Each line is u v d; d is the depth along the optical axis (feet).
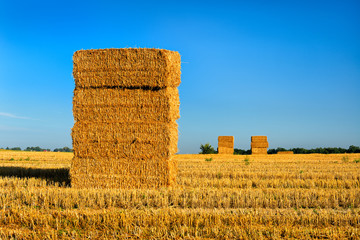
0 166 60.70
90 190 34.09
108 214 25.93
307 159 103.09
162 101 38.34
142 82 38.34
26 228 24.43
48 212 27.07
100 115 39.19
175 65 41.16
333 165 73.56
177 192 34.27
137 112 38.70
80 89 39.63
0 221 25.77
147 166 38.34
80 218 25.49
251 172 53.62
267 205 30.86
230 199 31.81
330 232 22.88
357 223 25.27
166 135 38.22
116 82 38.70
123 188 38.27
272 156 121.70
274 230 22.85
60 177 47.42
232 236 22.18
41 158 98.02
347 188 42.06
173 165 40.22
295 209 29.55
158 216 25.70
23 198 31.63
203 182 43.37
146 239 22.17
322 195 33.73
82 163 39.45
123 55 38.60
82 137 39.37
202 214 26.00
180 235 22.67
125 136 38.75
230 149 131.54
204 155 124.67
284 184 43.04
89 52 39.29
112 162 38.86
